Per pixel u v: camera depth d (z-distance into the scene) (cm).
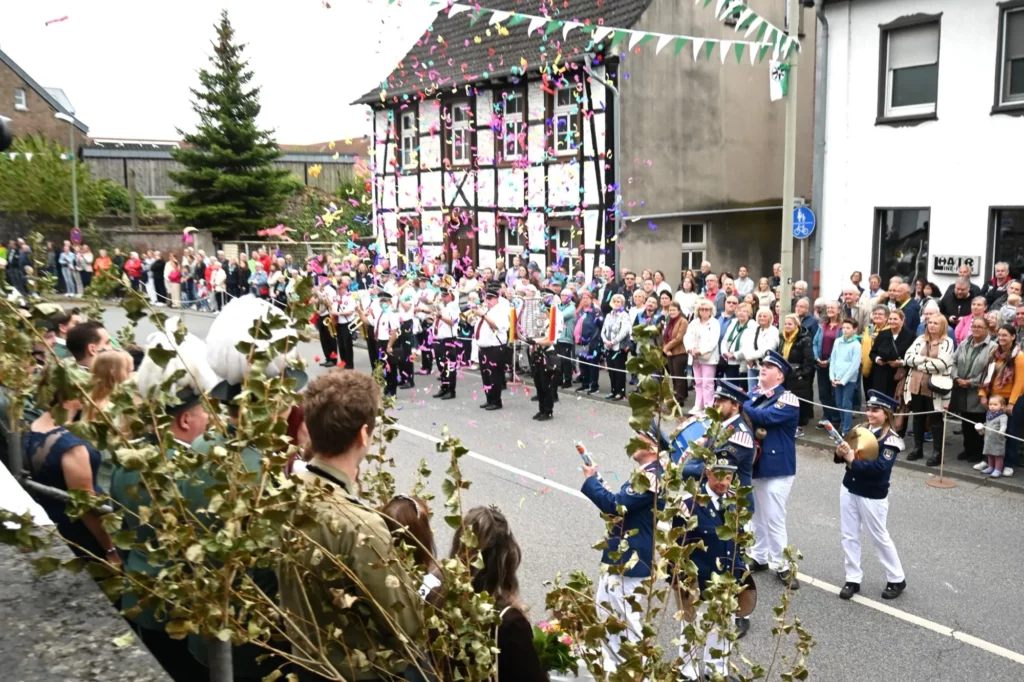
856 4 1661
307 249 2664
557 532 827
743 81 2200
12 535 166
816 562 765
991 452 996
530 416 1355
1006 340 986
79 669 151
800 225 1467
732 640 222
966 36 1527
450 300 1494
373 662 212
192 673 298
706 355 1312
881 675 571
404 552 213
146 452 167
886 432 684
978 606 674
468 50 2319
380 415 277
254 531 170
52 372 171
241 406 179
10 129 352
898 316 1130
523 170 2103
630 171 2020
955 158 1562
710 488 517
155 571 262
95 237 3312
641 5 2005
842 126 1709
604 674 221
